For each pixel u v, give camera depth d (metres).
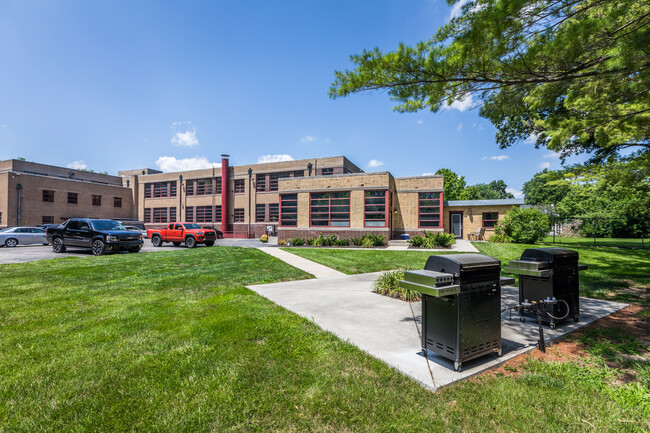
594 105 6.00
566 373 3.46
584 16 4.29
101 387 3.16
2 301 6.47
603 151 11.99
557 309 4.95
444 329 3.62
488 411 2.78
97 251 15.43
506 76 4.86
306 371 3.48
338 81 5.26
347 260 13.55
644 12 4.14
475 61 4.50
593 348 4.18
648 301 6.58
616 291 7.56
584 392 3.09
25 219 31.66
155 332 4.65
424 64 4.63
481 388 3.17
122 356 3.84
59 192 34.53
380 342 4.31
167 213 40.62
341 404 2.88
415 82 4.99
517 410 2.78
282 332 4.62
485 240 24.72
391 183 23.70
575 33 4.08
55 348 4.08
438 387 3.12
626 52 4.15
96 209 38.09
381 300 6.70
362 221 22.53
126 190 41.88
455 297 3.48
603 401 2.92
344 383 3.24
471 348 3.54
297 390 3.10
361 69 5.01
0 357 3.83
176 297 6.86
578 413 2.74
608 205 29.78
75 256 14.19
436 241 19.55
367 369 3.55
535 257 5.13
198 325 4.93
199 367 3.56
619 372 3.51
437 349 3.70
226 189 36.94
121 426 2.57
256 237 35.97
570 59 4.43
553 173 12.72
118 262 12.12
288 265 11.88
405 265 12.27
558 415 2.71
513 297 7.05
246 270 10.55
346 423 2.63
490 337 3.75
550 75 4.88
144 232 37.22
